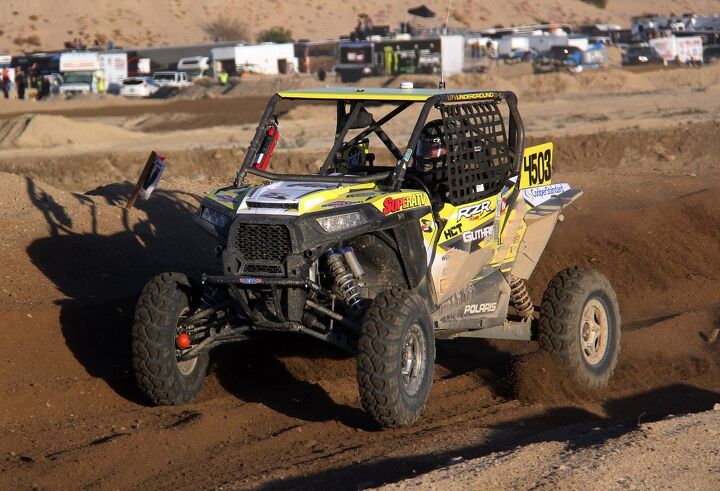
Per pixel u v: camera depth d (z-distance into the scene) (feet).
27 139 171.63
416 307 36.35
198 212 39.24
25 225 63.31
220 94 325.42
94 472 33.86
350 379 45.01
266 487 31.63
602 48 382.42
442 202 41.16
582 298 43.80
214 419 38.78
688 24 449.89
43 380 43.96
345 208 36.60
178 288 38.93
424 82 307.17
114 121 233.35
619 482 29.94
